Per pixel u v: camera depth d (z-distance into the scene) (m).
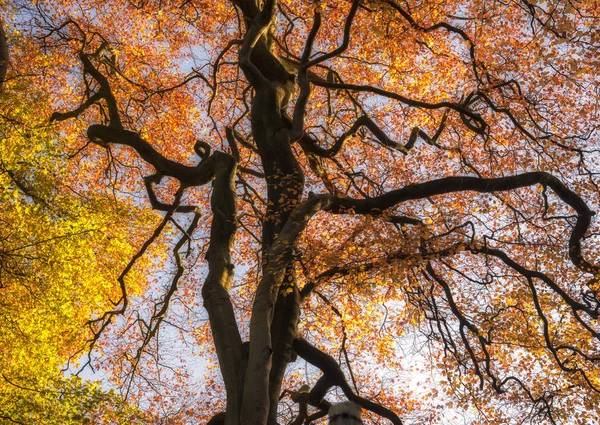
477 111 19.27
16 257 16.12
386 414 12.84
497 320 16.45
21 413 17.91
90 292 19.30
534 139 16.45
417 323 14.98
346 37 14.47
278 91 15.21
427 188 14.33
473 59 17.08
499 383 14.79
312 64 14.87
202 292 12.88
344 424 4.87
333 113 22.75
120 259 21.30
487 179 14.41
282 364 12.41
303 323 18.00
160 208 16.91
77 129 25.12
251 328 11.29
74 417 18.36
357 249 13.64
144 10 25.28
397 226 14.62
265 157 14.62
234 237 14.05
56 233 16.70
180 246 17.36
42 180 16.77
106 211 19.03
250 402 10.47
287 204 13.54
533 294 14.04
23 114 15.91
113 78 23.19
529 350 16.92
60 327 17.67
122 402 18.84
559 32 14.53
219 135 21.89
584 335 16.92
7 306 16.25
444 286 14.35
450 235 13.97
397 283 12.98
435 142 18.80
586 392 16.20
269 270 11.95
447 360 17.08
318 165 17.59
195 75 20.38
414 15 19.56
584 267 14.48
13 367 17.55
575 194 14.41
